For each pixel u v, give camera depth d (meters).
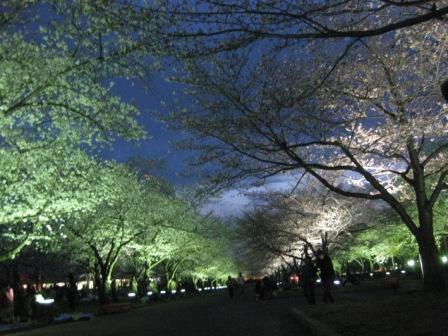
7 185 20.23
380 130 17.08
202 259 62.19
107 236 34.91
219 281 124.19
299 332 12.16
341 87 15.93
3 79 17.16
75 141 21.41
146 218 36.72
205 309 25.48
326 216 33.97
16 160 20.05
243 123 15.32
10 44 17.66
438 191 15.68
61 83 18.08
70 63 17.48
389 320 9.98
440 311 10.24
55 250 33.81
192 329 14.98
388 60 15.79
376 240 46.53
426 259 15.05
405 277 42.00
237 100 15.29
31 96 17.84
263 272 108.81
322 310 13.93
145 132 19.75
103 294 33.81
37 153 20.81
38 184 21.86
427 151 22.52
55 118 19.77
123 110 19.45
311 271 17.98
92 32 16.11
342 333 9.18
